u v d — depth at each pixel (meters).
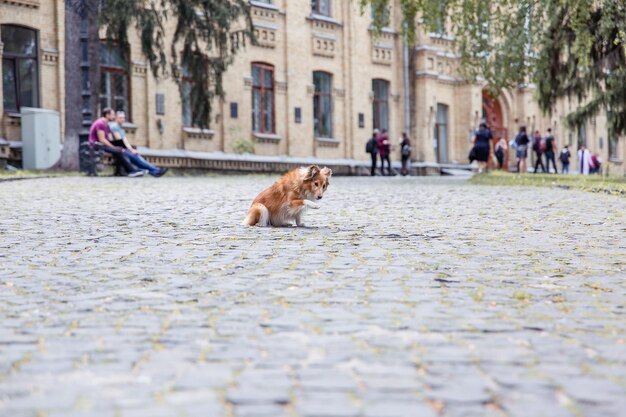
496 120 46.12
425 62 41.94
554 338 4.73
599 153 52.53
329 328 4.92
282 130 36.47
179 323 5.08
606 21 21.33
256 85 35.56
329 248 8.52
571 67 24.67
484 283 6.51
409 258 7.83
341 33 39.19
